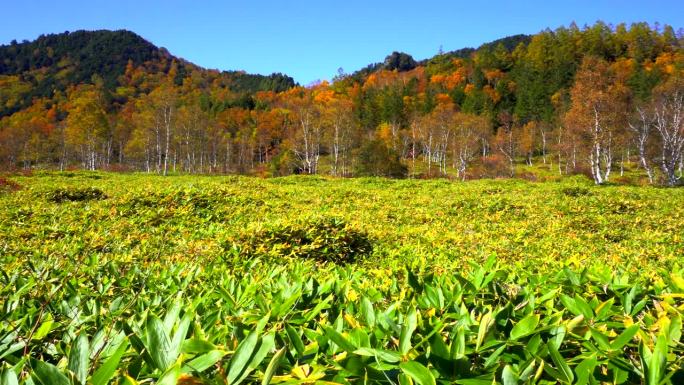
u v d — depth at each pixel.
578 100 29.28
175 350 1.12
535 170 53.62
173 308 1.35
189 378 0.98
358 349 1.21
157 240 6.17
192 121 48.50
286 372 1.20
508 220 9.74
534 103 66.94
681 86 30.38
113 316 1.87
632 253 6.27
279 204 10.70
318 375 1.12
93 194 11.05
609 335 1.40
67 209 8.72
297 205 11.02
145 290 2.73
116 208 8.64
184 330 1.15
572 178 31.61
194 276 3.09
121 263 4.39
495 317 1.39
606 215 10.29
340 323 1.54
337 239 5.81
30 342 1.57
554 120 58.78
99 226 7.23
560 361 1.12
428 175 45.88
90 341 1.50
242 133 70.81
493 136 59.62
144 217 8.07
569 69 69.19
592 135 29.28
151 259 4.84
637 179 38.97
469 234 7.57
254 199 10.73
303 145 49.88
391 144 59.91
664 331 1.31
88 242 5.75
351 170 47.72
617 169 49.34
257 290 2.37
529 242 6.99
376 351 1.20
